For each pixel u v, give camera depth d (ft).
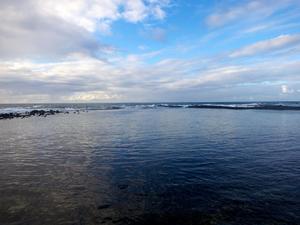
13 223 29.43
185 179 43.62
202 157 59.36
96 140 84.53
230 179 43.50
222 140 82.43
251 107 316.40
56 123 144.36
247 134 95.66
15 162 55.72
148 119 167.63
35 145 76.18
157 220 30.04
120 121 154.81
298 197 35.94
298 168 50.16
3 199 35.78
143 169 49.85
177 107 408.26
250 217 30.42
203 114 213.66
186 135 93.91
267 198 35.60
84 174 46.88
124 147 71.87
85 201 35.04
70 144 77.46
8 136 95.09
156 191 38.34
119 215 31.19
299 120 147.54
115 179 43.93
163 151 66.18
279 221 29.48
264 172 47.60
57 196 36.70
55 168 50.85
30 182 42.57
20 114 207.62
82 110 309.01
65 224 29.22
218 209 32.45
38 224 29.22
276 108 287.89
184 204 33.88
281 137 88.17
